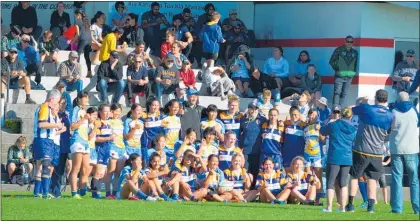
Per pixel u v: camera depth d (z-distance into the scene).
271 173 43.62
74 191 42.94
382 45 64.25
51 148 42.00
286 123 46.44
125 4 63.91
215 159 43.28
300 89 61.72
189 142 44.12
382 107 37.88
